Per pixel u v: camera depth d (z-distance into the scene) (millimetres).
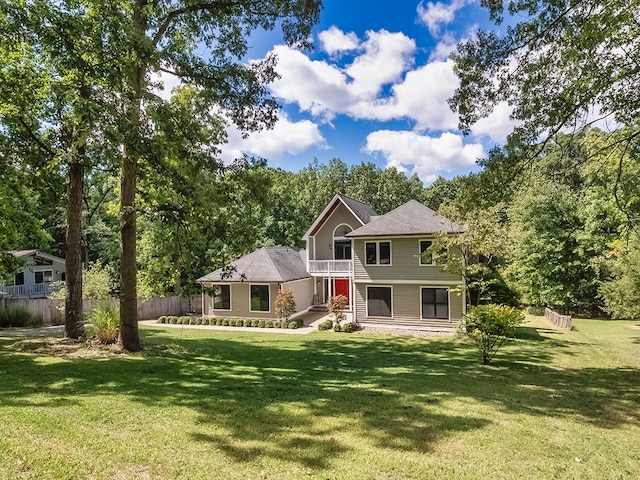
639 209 15234
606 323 25469
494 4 8664
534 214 31141
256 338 18219
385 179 58500
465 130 10070
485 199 10961
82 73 8867
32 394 6637
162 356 11531
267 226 38875
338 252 27281
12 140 12312
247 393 7453
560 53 8547
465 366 11938
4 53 10078
